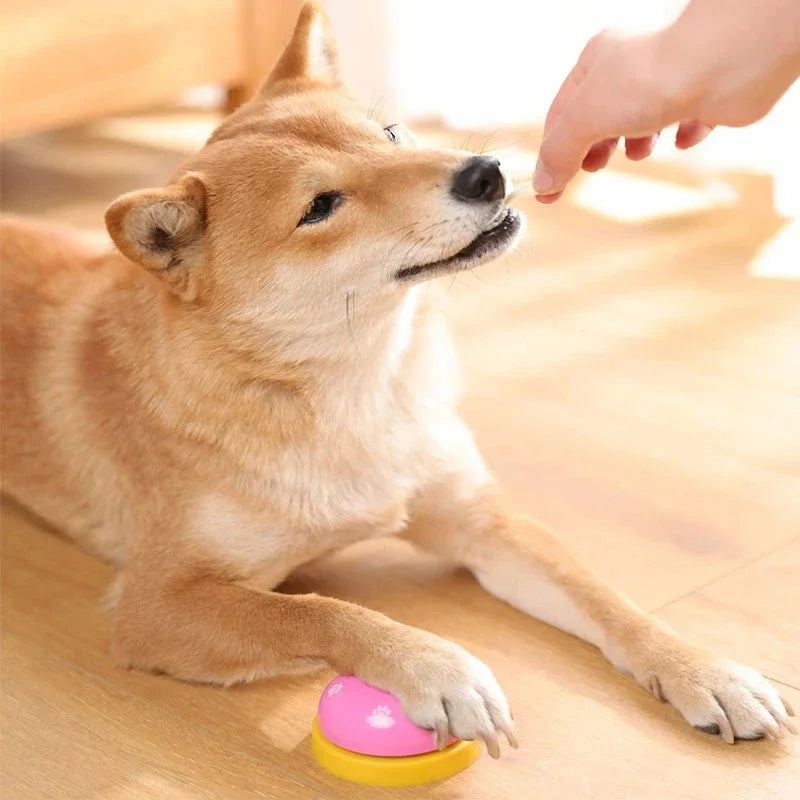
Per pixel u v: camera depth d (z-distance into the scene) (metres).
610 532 1.14
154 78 1.65
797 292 1.45
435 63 1.98
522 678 1.02
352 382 1.04
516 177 1.69
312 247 1.00
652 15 1.73
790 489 1.17
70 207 1.76
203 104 2.22
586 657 1.03
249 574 1.05
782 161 1.64
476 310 1.46
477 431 1.26
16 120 1.52
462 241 0.99
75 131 2.14
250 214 1.01
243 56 1.76
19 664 1.05
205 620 1.02
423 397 1.08
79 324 1.13
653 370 1.33
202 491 1.04
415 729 0.95
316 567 1.13
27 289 1.17
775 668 1.02
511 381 1.33
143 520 1.07
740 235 1.59
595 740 0.97
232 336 1.03
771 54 0.83
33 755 0.98
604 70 0.87
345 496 1.05
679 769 0.95
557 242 1.60
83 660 1.05
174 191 1.01
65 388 1.13
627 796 0.94
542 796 0.94
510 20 1.91
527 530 1.08
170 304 1.04
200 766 0.97
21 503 1.19
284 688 1.02
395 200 1.00
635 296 1.46
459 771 0.96
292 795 0.95
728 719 0.96
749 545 1.12
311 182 1.00
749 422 1.25
